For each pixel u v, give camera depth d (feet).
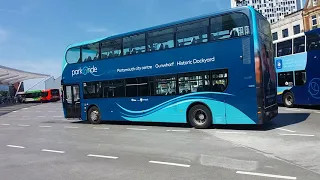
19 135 45.11
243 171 19.77
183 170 20.81
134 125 48.52
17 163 25.95
